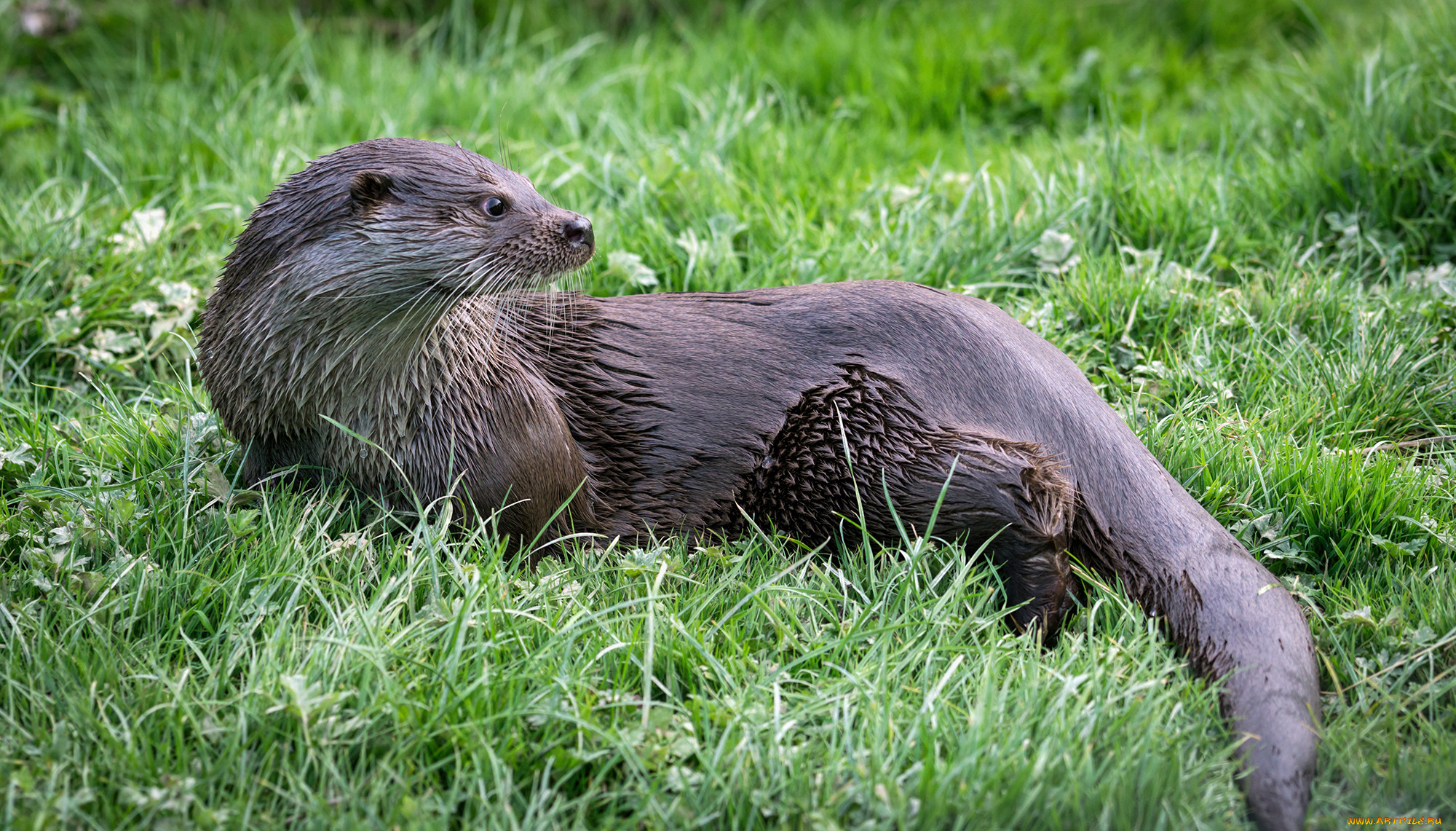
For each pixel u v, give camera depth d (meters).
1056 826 4.75
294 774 4.92
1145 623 6.04
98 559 6.16
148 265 9.00
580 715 5.22
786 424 6.91
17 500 6.67
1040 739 5.18
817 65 12.74
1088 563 6.41
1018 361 6.72
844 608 6.12
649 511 7.00
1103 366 8.19
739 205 9.64
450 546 6.29
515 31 13.47
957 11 13.77
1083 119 12.57
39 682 5.43
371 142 6.46
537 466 6.51
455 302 6.34
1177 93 13.05
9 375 8.30
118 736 5.09
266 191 10.12
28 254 8.83
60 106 11.76
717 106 11.22
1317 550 6.89
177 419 7.41
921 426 6.62
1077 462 6.47
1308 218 9.70
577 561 6.48
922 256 9.09
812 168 10.62
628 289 8.98
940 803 4.81
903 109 12.46
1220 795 5.07
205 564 6.08
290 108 11.88
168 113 11.41
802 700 5.46
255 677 5.24
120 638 5.57
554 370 6.98
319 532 6.12
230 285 6.35
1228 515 7.00
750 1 14.52
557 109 11.60
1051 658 5.80
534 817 4.93
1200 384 7.96
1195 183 9.91
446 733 5.14
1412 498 6.85
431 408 6.34
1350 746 5.34
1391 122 10.11
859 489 6.68
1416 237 9.47
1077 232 9.41
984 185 9.80
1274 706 5.39
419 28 14.16
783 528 6.95
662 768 5.05
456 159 6.47
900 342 6.86
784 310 7.15
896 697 5.44
